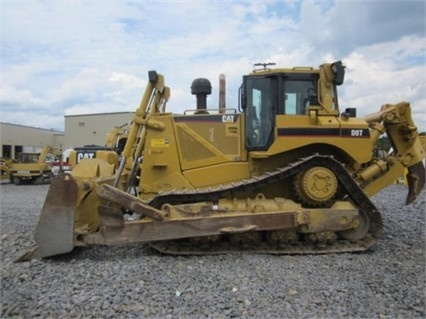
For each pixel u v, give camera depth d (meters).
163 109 7.30
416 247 6.54
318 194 6.14
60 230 5.72
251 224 5.95
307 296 4.33
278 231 6.14
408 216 9.55
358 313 3.93
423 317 3.85
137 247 6.45
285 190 6.63
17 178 25.02
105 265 5.43
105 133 48.09
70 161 19.80
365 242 6.31
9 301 4.18
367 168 6.98
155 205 6.18
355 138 6.38
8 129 53.22
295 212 6.02
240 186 6.22
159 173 6.89
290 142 6.36
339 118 6.53
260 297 4.30
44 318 3.82
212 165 6.82
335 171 6.30
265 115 6.77
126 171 7.35
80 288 4.56
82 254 6.02
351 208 6.16
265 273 5.08
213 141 6.86
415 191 7.32
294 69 6.75
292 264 5.49
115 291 4.46
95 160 7.38
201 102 7.68
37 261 5.66
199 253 6.00
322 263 5.55
